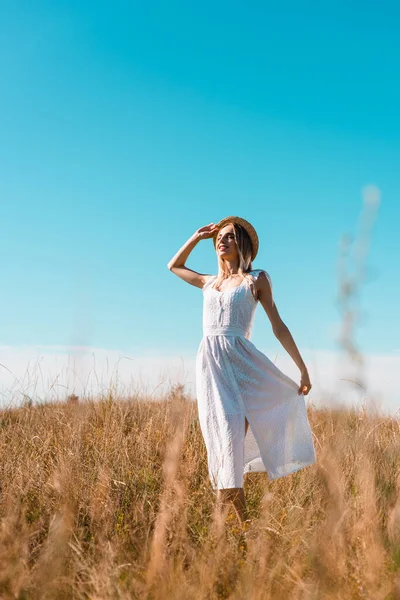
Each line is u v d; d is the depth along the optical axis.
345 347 1.83
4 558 2.93
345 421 2.59
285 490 4.09
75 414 5.02
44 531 3.53
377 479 3.58
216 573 2.72
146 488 4.11
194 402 6.18
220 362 4.10
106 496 3.93
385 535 3.02
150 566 2.74
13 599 2.65
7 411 6.09
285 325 4.20
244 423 4.02
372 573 2.56
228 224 4.55
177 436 3.83
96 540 3.41
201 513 3.64
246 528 3.45
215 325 4.16
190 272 4.67
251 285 4.18
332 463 2.72
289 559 2.88
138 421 5.80
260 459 4.25
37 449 5.02
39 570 2.81
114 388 6.44
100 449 4.81
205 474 4.45
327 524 2.73
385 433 4.26
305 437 4.13
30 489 4.11
